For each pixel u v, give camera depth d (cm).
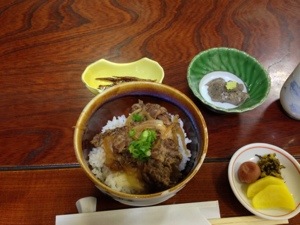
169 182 22
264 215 23
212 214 24
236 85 29
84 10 34
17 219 23
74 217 23
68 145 26
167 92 23
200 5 35
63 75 30
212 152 26
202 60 30
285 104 28
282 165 25
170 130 24
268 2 36
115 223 23
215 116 28
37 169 25
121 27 33
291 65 31
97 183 20
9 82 29
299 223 23
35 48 31
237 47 32
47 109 28
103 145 23
